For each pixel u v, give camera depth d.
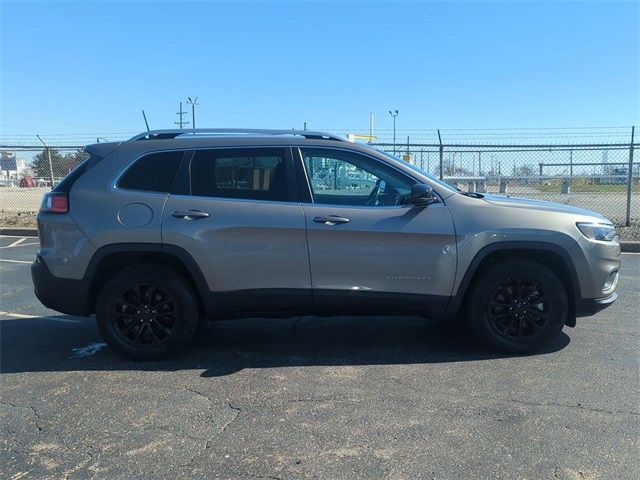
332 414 3.63
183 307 4.61
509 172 14.36
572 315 4.71
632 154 13.18
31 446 3.26
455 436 3.32
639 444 3.20
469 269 4.52
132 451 3.19
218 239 4.48
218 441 3.29
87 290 4.58
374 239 4.47
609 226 4.75
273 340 5.27
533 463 3.01
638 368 4.40
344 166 4.62
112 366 4.59
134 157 4.67
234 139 4.67
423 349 4.94
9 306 6.70
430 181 4.65
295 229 4.46
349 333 5.48
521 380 4.17
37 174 17.28
